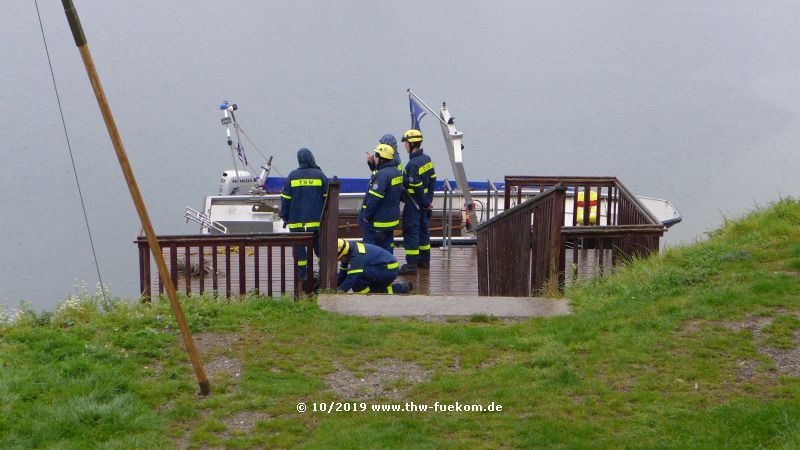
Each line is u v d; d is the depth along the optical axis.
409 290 11.30
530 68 37.59
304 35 43.28
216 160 25.84
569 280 9.40
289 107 31.55
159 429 6.14
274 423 6.25
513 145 27.97
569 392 6.55
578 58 39.19
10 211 21.38
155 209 21.70
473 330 8.00
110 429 6.06
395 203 11.67
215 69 36.94
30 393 6.43
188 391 6.73
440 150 27.61
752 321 7.46
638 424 6.01
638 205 10.63
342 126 29.48
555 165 26.02
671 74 36.31
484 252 11.72
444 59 39.00
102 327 7.84
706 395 6.33
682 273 8.68
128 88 33.66
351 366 7.29
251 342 7.73
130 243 19.47
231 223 15.72
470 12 48.72
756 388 6.38
